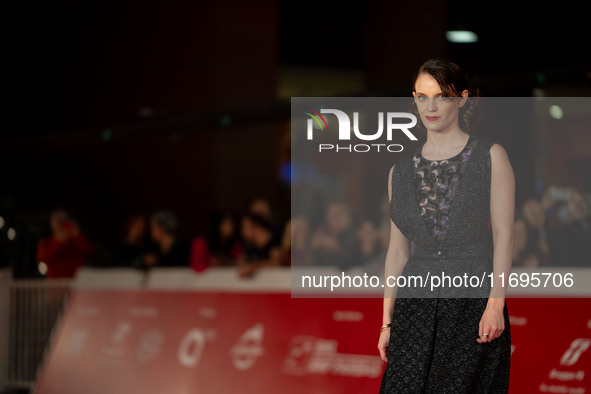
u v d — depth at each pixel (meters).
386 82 18.66
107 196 23.62
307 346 8.85
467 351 4.20
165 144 23.47
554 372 7.21
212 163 23.36
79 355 11.12
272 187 23.16
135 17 24.14
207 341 9.84
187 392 9.87
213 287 9.96
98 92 24.20
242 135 23.52
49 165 23.31
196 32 24.05
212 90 23.94
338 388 8.51
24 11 24.78
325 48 27.27
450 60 4.48
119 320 10.86
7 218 16.89
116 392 10.59
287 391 8.91
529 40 16.55
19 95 24.77
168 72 23.94
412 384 4.25
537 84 10.76
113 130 18.09
